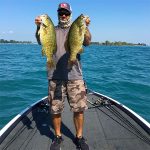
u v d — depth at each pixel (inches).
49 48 62.7
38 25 62.0
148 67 362.9
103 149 71.9
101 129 83.3
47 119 90.7
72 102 71.1
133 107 156.9
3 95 177.2
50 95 72.1
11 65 364.5
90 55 617.0
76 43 62.3
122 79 246.7
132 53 796.0
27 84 215.3
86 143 75.0
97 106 102.6
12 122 82.7
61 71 69.6
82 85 70.7
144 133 79.4
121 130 82.1
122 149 71.5
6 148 71.5
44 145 73.9
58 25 69.6
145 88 207.6
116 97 179.9
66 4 67.1
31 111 97.7
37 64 378.3
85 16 61.2
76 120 73.0
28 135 78.8
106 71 309.3
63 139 77.4
